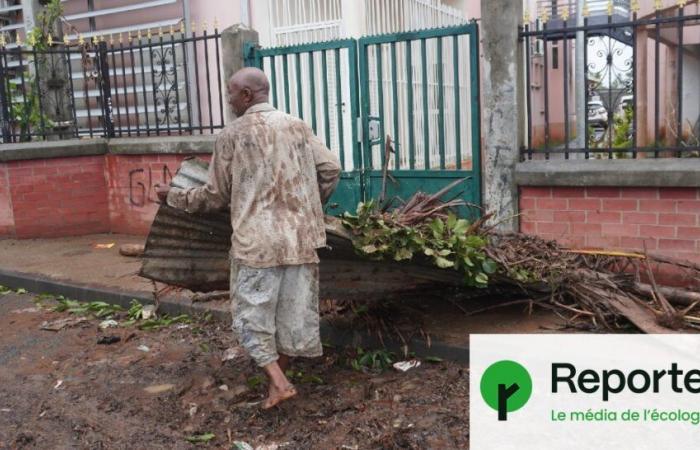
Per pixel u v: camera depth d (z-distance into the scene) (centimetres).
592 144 662
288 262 405
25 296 707
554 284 520
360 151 735
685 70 952
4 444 404
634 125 575
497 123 614
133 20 1038
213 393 460
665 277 558
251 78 422
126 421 427
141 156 870
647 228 561
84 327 601
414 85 808
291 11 967
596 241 582
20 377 502
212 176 424
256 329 409
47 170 890
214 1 991
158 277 489
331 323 535
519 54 614
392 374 475
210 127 809
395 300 532
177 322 595
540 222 605
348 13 919
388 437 387
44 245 865
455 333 502
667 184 544
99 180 916
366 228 466
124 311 631
